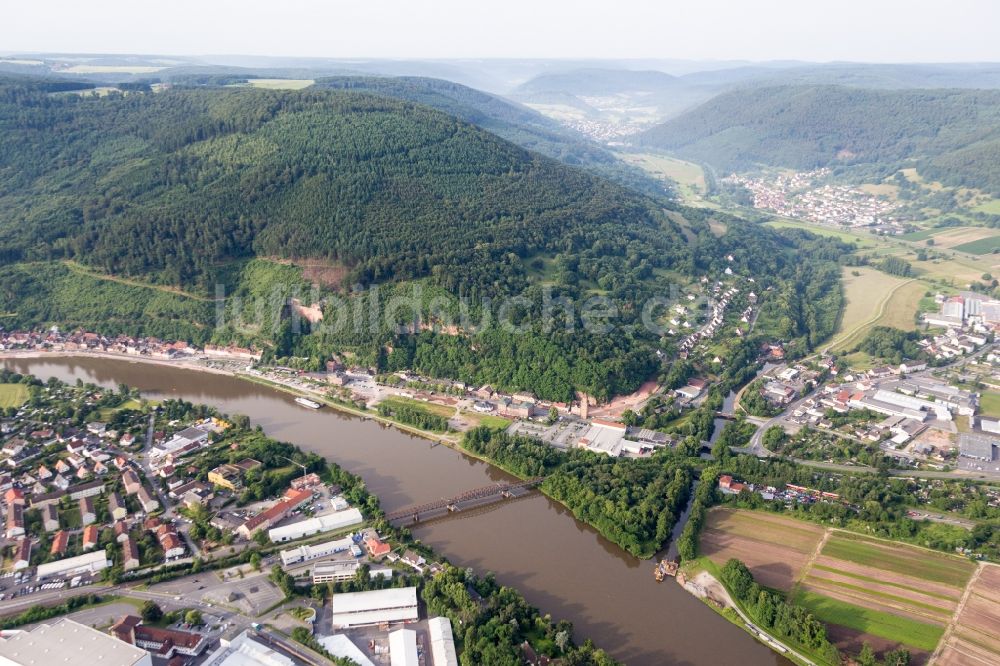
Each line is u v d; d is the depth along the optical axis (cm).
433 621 18825
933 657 17800
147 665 16812
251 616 19125
